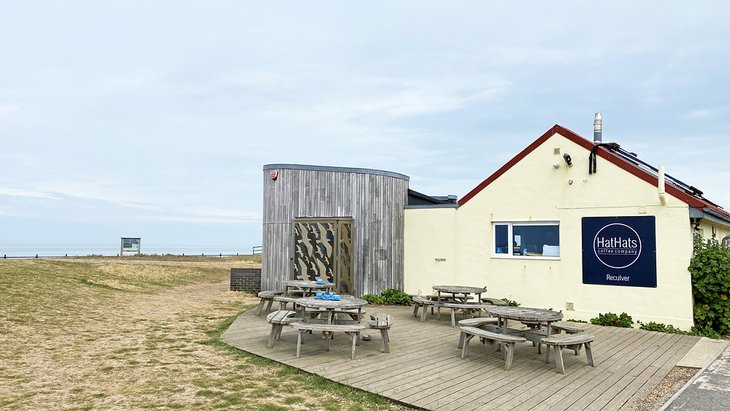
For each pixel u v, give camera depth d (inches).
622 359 293.1
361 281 534.6
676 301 388.8
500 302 434.0
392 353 298.2
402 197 569.3
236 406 200.4
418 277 543.5
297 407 200.7
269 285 546.0
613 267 417.7
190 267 1046.4
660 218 398.3
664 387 238.8
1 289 450.9
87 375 243.1
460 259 510.0
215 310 462.6
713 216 408.8
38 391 217.3
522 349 318.3
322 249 534.3
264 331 357.4
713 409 205.0
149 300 513.0
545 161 459.8
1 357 270.5
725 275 371.9
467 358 287.7
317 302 324.8
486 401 211.2
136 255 1540.4
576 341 266.7
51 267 678.5
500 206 485.7
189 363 268.4
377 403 209.2
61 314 392.2
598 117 471.5
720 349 321.1
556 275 447.2
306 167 545.3
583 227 435.2
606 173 425.7
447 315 452.1
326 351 299.9
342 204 540.4
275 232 547.5
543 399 215.8
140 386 226.2
